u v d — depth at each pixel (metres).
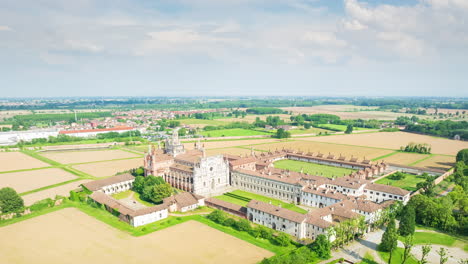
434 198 178.38
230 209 182.38
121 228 154.38
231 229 155.12
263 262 117.94
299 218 150.38
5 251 131.38
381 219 158.50
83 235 146.62
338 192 188.00
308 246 136.00
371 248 137.62
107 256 126.75
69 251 131.00
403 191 191.38
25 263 121.50
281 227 156.62
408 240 122.25
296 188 198.12
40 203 184.12
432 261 127.06
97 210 178.12
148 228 155.00
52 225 158.38
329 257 129.00
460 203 169.12
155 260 123.50
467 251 135.25
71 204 187.25
